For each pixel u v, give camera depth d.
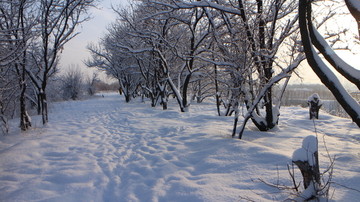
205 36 12.12
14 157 5.43
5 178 4.32
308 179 2.74
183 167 4.58
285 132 7.12
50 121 11.73
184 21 12.36
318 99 10.70
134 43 17.19
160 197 3.38
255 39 6.38
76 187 3.90
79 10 9.72
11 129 10.05
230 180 3.59
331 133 7.57
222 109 15.84
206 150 5.35
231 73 6.57
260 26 6.27
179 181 3.81
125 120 11.68
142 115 13.33
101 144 6.91
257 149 4.80
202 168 4.38
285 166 3.86
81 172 4.55
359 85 3.09
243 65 6.12
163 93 16.08
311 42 3.39
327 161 3.98
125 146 6.66
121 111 15.59
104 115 13.97
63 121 11.68
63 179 4.24
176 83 19.72
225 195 3.11
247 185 3.35
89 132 8.70
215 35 7.31
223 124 9.12
